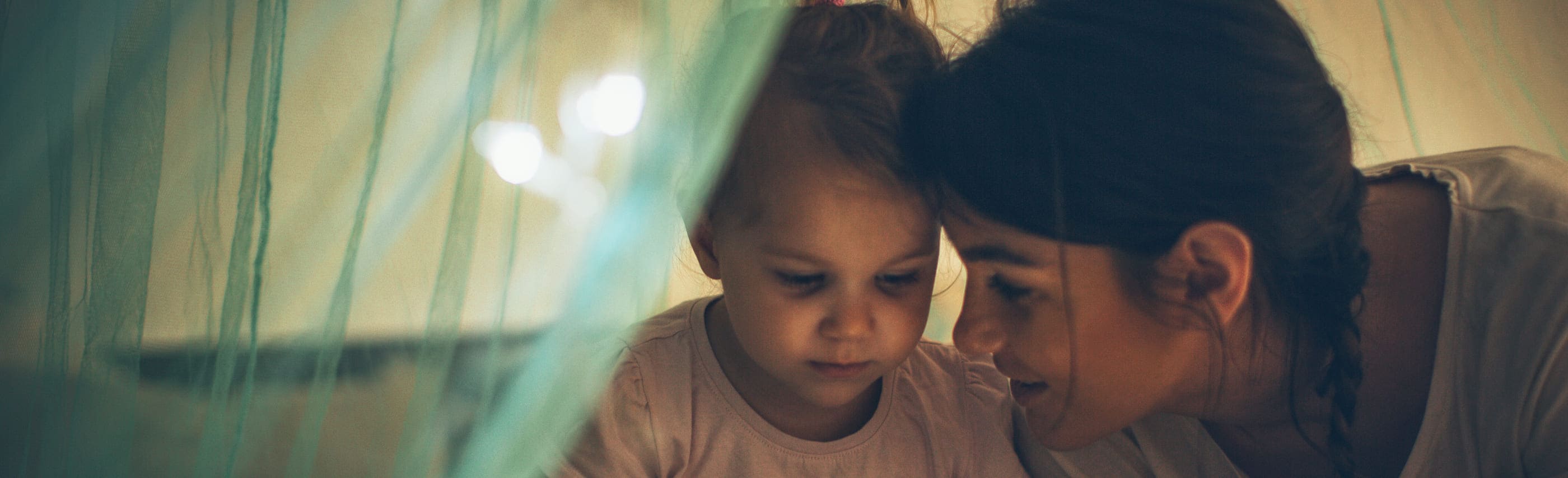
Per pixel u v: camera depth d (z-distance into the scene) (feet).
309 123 1.76
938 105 1.89
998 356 2.02
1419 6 3.23
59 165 1.82
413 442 1.76
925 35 2.33
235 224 1.76
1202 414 2.12
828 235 2.02
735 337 2.37
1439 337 1.92
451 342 1.75
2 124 1.85
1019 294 1.90
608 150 1.76
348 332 1.76
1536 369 1.79
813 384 2.18
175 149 1.77
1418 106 3.27
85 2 1.79
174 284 1.79
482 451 1.79
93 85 1.80
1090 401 1.95
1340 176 1.88
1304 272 1.85
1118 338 1.88
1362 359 1.92
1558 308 1.79
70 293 1.83
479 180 1.73
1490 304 1.89
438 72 1.78
